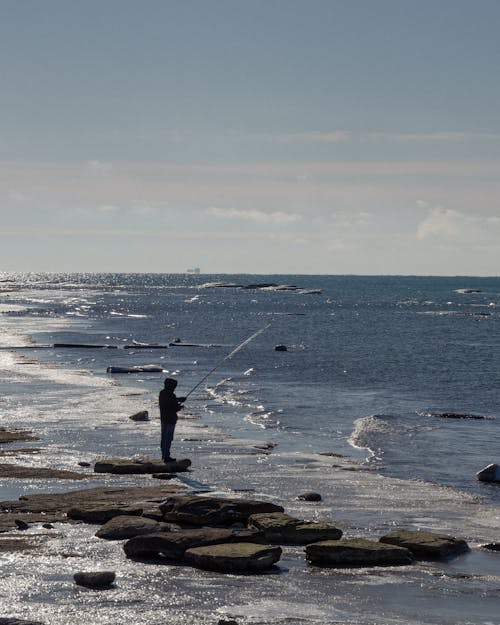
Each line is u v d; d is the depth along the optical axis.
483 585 12.87
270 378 45.44
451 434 28.05
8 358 55.97
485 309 150.25
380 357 58.50
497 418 31.61
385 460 23.52
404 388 41.25
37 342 72.44
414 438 27.19
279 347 64.31
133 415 29.77
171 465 21.05
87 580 12.48
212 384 42.34
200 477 20.42
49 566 13.34
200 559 13.46
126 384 41.69
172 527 14.98
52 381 42.34
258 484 19.75
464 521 16.75
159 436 26.39
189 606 11.70
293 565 13.73
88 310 135.12
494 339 78.19
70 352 62.09
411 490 19.53
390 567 13.72
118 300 178.38
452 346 69.12
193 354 61.09
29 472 20.47
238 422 30.19
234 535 14.37
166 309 140.00
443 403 36.03
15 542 14.57
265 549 13.69
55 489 18.75
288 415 32.03
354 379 45.12
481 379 45.34
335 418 31.48
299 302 173.12
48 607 11.52
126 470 20.69
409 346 68.88
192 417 31.16
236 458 23.11
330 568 13.62
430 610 11.75
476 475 21.36
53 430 27.28
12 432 26.81
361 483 20.12
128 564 13.53
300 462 22.73
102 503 16.67
